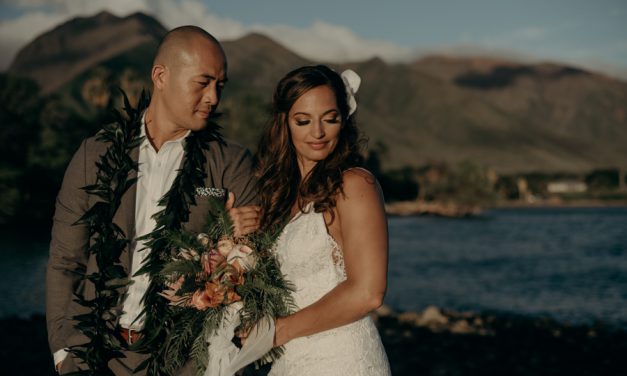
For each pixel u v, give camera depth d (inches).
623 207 6811.0
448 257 1397.6
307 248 97.5
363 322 101.1
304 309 94.9
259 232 103.4
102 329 108.1
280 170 105.4
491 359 354.3
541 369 332.8
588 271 1150.3
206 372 97.1
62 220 112.8
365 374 98.0
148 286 107.8
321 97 96.8
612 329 539.5
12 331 411.5
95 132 116.0
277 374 102.0
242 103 2126.0
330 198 96.3
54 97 2043.6
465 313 608.7
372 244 93.1
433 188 4717.0
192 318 101.6
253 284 97.0
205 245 103.3
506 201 7263.8
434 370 316.5
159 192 114.3
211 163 114.5
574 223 3380.9
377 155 3292.3
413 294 816.9
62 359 111.3
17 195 1592.0
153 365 106.0
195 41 107.0
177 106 107.9
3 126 1700.3
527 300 782.5
